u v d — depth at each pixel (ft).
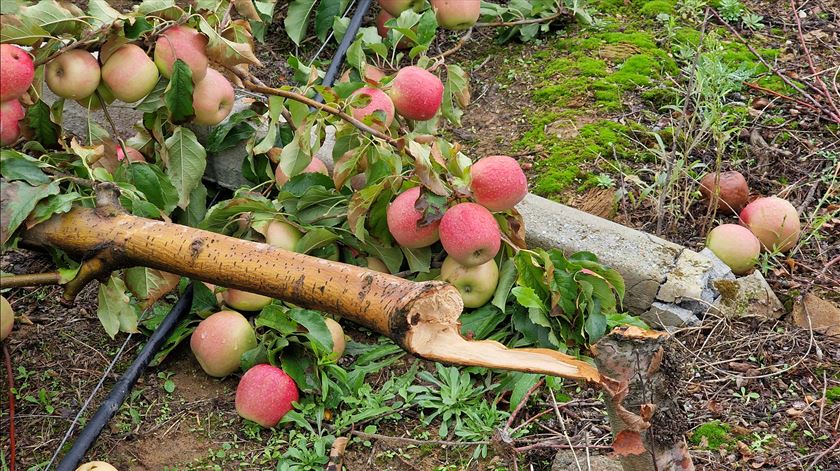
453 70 7.81
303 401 6.84
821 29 9.12
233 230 7.25
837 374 6.82
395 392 6.91
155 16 6.87
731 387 6.81
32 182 6.31
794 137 8.20
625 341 5.65
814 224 7.63
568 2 9.24
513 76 8.86
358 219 6.97
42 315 7.50
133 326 6.86
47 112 6.61
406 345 5.85
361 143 7.11
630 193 7.80
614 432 5.82
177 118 7.05
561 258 6.92
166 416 6.91
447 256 7.25
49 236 6.39
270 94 7.10
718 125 7.62
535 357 5.84
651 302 7.14
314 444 6.64
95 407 6.98
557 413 6.60
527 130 8.38
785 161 8.06
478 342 5.89
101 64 6.75
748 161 8.09
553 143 8.19
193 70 6.91
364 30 8.55
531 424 6.70
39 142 6.68
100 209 6.37
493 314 7.09
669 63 8.80
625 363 5.67
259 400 6.71
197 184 7.47
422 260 7.16
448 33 9.34
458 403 6.78
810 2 9.41
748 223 7.48
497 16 9.18
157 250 6.26
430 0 8.55
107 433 6.82
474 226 6.76
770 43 9.04
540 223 7.34
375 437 6.70
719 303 7.15
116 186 6.43
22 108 6.44
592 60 8.84
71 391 7.07
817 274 7.34
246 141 7.84
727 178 7.68
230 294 7.12
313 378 6.83
